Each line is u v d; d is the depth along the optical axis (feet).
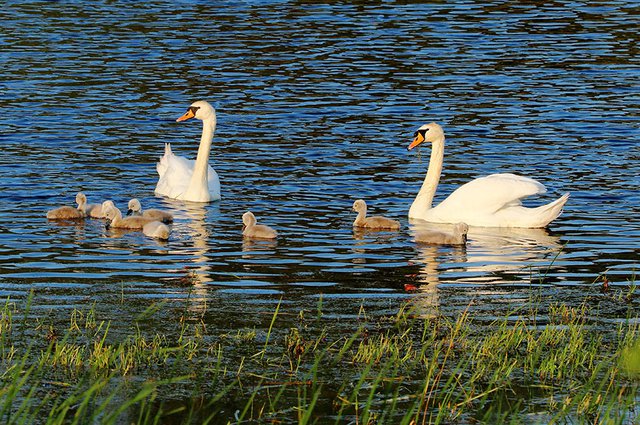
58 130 83.25
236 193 69.31
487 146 80.89
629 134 83.87
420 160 77.15
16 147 78.07
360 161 76.79
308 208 65.82
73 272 52.16
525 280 52.19
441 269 53.83
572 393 39.70
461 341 43.75
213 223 62.44
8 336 43.57
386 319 46.29
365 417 35.27
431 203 65.00
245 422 37.01
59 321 45.29
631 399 38.47
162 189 69.56
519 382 40.55
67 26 124.06
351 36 120.67
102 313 46.34
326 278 51.96
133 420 36.96
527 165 75.82
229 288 50.11
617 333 45.19
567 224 62.64
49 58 108.17
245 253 56.08
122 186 70.54
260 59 109.60
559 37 121.19
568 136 83.41
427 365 41.63
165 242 58.13
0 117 86.12
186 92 96.53
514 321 46.39
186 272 52.49
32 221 61.77
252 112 90.43
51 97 93.30
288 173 73.82
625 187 70.23
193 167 73.00
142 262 54.03
